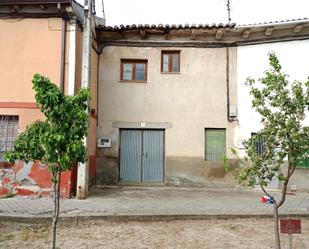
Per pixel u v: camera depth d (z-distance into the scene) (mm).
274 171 4238
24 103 9070
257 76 11469
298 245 5668
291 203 8906
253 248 5461
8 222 6746
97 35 11562
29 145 4070
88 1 9352
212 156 11562
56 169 4254
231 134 11453
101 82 11773
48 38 9289
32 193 8781
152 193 10125
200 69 11734
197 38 11758
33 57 9250
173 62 11969
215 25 10867
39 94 4059
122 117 11688
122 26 11195
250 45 11602
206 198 9406
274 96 4211
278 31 11406
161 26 11094
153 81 11773
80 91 4301
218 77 11680
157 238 5945
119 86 11773
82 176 8859
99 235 6094
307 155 4102
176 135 11586
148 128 11688
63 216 6820
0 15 9359
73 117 4176
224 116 11547
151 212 7324
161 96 11727
